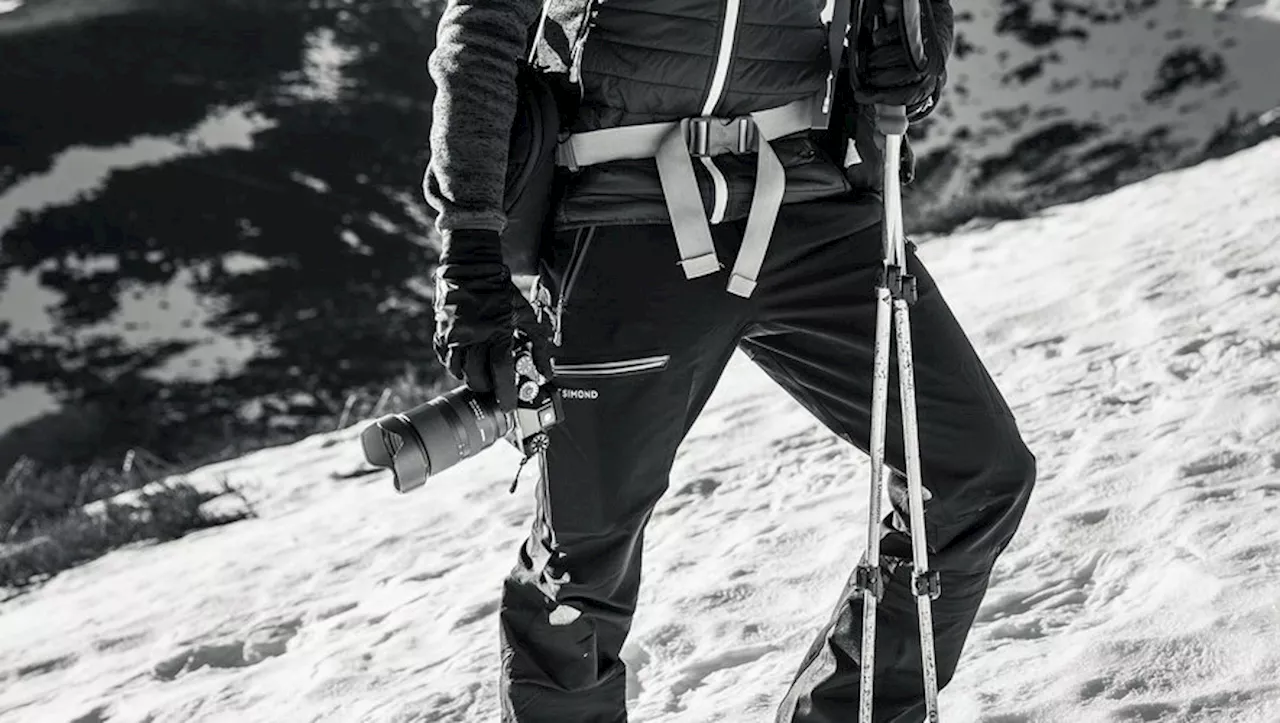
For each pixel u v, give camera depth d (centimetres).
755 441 690
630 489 283
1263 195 1020
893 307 270
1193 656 346
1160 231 986
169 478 1041
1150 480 485
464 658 486
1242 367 614
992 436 281
